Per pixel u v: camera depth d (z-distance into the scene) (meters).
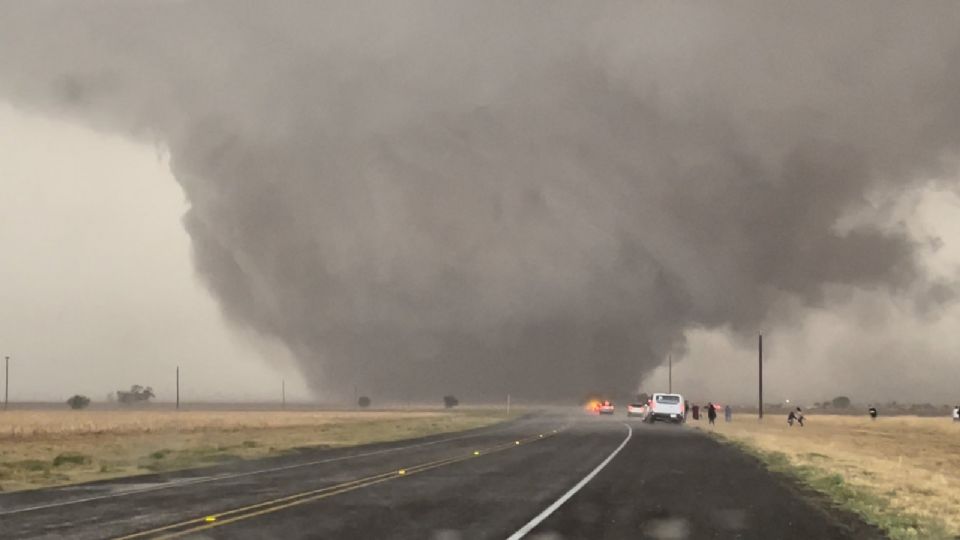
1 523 15.69
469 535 14.11
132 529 14.82
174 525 15.30
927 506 18.94
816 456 36.44
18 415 130.50
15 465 32.75
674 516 16.83
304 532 14.42
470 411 167.25
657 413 80.88
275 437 56.62
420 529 14.80
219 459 34.78
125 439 55.53
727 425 79.12
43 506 18.44
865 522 16.22
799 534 14.66
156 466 31.86
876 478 26.25
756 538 14.20
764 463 31.78
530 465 30.45
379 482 23.92
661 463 31.50
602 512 17.33
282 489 22.00
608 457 34.72
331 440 51.41
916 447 54.66
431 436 55.59
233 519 16.11
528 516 16.61
